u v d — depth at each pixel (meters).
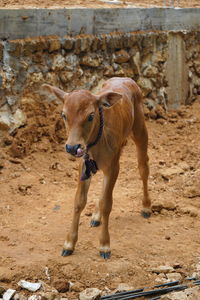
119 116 7.49
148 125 13.32
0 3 12.10
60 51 11.65
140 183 10.30
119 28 12.81
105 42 12.43
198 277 6.89
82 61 12.11
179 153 11.88
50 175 10.41
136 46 13.18
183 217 8.93
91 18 12.13
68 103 6.51
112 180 7.32
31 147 11.13
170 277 6.87
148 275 6.95
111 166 7.30
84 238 7.95
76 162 11.04
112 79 8.70
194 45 15.09
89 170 7.17
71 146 6.34
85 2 13.69
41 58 11.30
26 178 10.09
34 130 11.23
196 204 9.38
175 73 14.38
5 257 7.18
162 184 10.29
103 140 7.12
